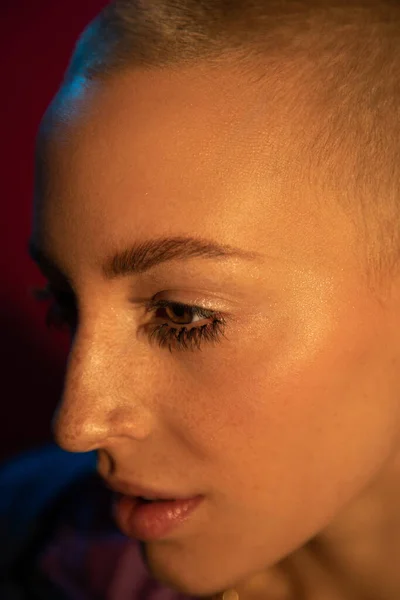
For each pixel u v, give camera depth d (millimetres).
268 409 306
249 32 310
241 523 322
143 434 312
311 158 304
